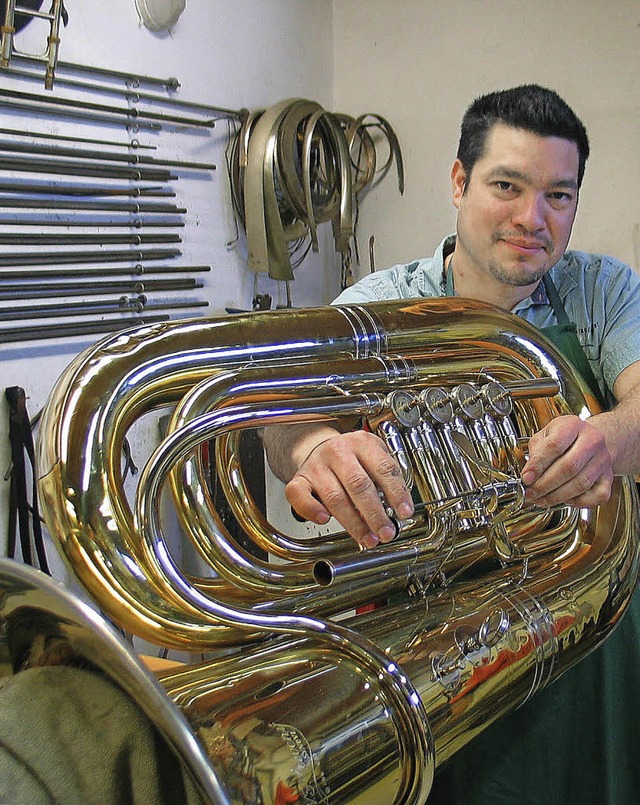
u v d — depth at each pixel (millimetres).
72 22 2002
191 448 721
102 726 567
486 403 907
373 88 2881
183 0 2229
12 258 1885
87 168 2033
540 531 1068
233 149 2518
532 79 2562
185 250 2371
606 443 973
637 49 2385
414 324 954
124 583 659
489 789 1109
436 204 2799
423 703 754
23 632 592
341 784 643
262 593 812
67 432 677
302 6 2775
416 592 898
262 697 663
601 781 1096
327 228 2980
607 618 974
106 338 754
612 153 2457
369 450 764
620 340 1254
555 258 1197
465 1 2656
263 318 845
